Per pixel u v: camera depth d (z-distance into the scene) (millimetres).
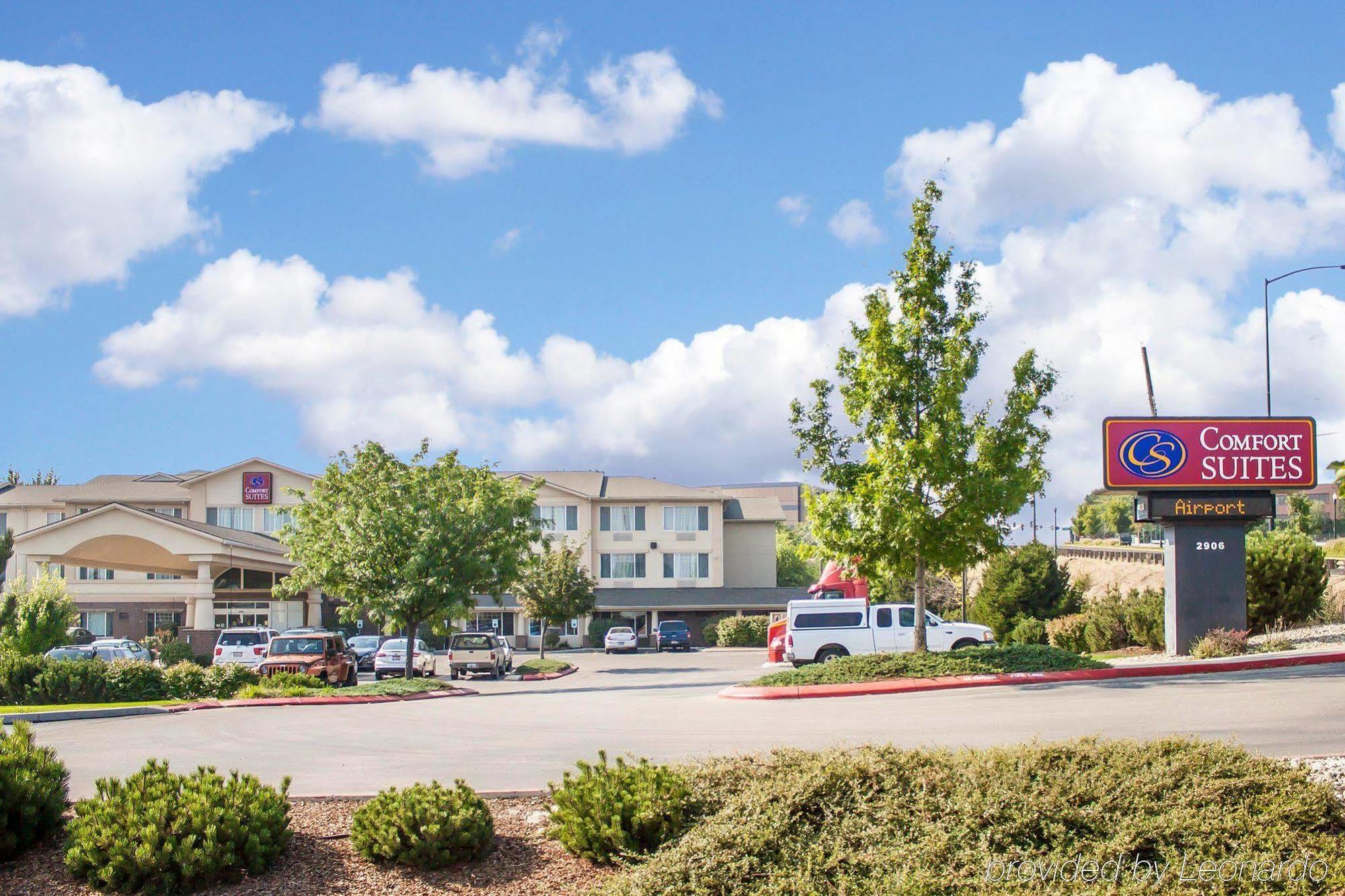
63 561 47406
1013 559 41156
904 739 13352
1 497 66500
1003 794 7727
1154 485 24516
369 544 30797
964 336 22188
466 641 38156
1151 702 15898
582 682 33781
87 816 8219
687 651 56688
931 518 21516
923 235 22438
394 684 27375
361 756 13773
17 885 7887
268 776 12352
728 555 70875
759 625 60781
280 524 64938
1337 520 79750
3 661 23781
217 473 64812
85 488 67062
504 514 32062
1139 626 28344
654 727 15883
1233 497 24516
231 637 36750
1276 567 28047
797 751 9625
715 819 8070
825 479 23078
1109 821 7453
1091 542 107438
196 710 22562
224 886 7848
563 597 52062
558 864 8242
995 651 21625
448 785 11289
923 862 7141
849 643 29266
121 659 25422
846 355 22984
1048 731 13547
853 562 23203
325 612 60969
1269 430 24641
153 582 52812
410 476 31844
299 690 25312
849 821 7773
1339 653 20859
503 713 19031
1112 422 24688
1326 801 7660
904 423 22312
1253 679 18609
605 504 67562
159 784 8570
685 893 7117
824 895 6973
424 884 7898
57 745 15938
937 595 52812
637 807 8297
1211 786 7801
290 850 8547
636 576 67000
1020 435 22062
